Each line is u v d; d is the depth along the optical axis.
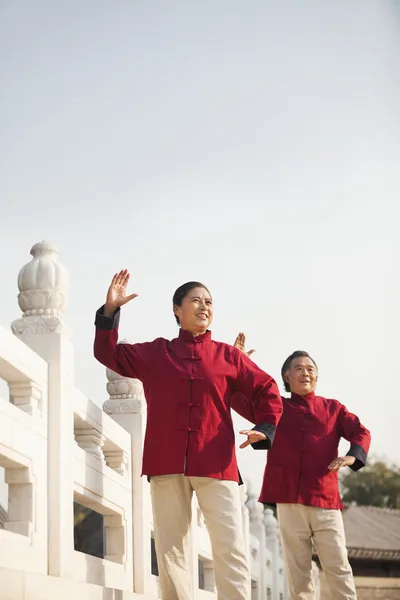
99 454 4.67
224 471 3.85
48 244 4.21
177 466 3.82
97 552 11.12
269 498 4.97
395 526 13.88
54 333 3.97
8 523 3.58
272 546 11.53
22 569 3.45
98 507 4.69
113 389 5.62
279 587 11.85
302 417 5.07
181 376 3.93
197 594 6.31
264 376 4.05
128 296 3.96
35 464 3.69
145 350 4.03
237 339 4.82
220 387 3.95
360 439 4.97
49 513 3.80
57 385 3.92
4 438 3.33
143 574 5.30
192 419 3.88
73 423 4.33
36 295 4.04
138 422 5.53
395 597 12.85
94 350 3.96
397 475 26.20
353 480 26.56
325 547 4.90
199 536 6.62
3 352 3.39
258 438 3.93
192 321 4.09
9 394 3.76
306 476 4.93
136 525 5.37
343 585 4.87
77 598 3.63
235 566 3.79
